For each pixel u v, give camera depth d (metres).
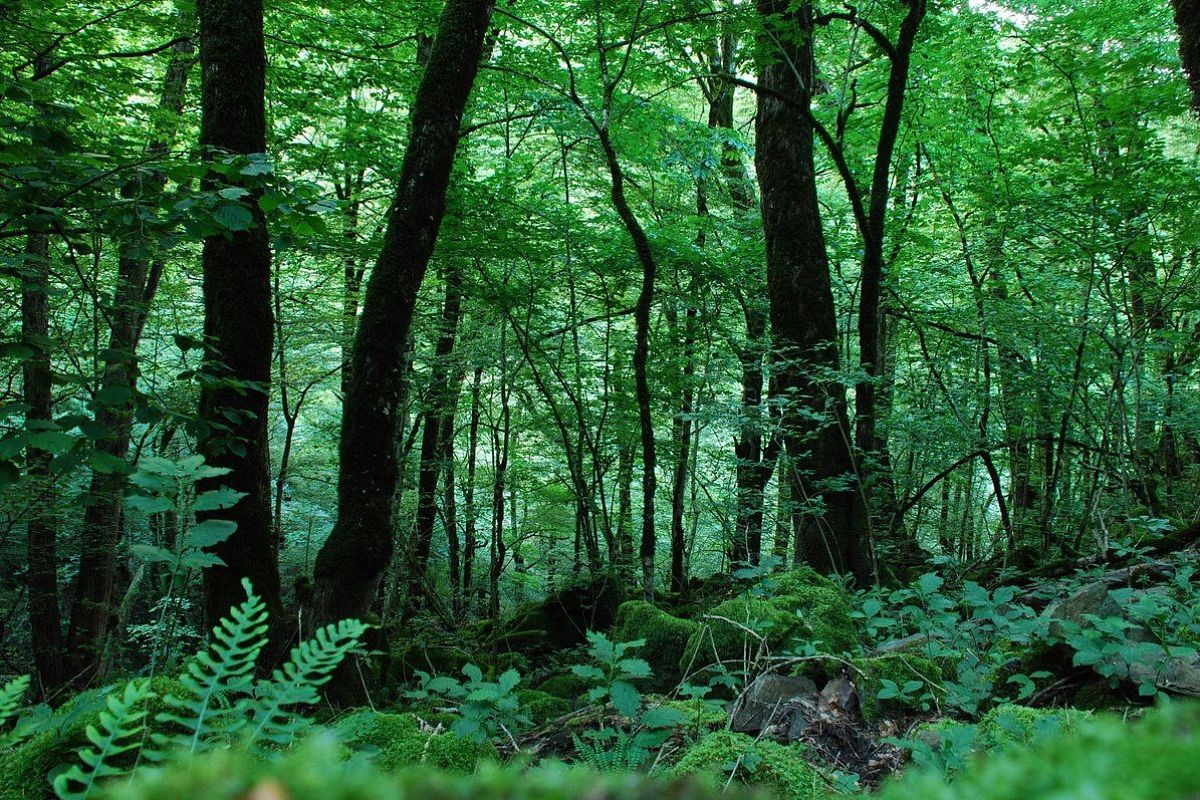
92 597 8.75
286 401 11.12
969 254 9.48
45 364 3.27
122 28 8.51
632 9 7.86
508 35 10.17
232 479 5.00
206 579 5.01
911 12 7.23
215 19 5.33
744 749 2.43
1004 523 9.14
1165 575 4.86
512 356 10.55
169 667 4.26
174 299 10.17
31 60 7.18
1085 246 7.98
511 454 11.27
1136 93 7.70
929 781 0.54
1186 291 8.59
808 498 6.91
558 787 0.55
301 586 5.90
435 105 5.86
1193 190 7.49
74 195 3.59
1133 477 9.04
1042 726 2.26
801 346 7.66
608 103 7.44
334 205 3.67
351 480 5.42
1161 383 9.45
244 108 5.31
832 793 2.26
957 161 10.34
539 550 13.07
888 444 10.10
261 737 1.38
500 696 2.57
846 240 10.41
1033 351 8.97
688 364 9.89
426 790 0.52
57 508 7.34
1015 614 3.59
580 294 10.98
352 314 10.48
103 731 2.07
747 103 17.19
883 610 5.06
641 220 12.06
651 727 2.67
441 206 5.87
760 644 3.67
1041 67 9.48
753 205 12.88
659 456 10.34
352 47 9.35
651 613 4.65
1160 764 0.43
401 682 5.95
